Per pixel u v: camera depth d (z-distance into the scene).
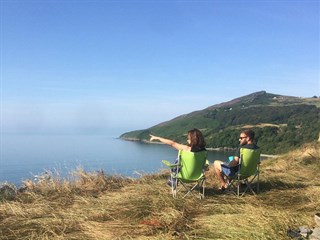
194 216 5.47
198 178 6.66
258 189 7.33
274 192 7.13
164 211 5.59
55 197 6.94
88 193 7.21
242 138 7.27
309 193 6.77
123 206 5.94
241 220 4.91
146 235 4.73
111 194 6.90
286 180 8.37
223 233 4.57
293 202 6.32
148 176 8.92
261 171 9.77
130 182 8.35
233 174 7.07
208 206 5.96
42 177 7.76
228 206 5.79
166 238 4.52
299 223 4.85
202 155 6.59
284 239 4.35
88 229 5.00
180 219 5.21
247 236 4.40
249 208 5.59
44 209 5.96
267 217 4.99
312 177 8.89
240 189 7.47
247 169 7.06
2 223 5.31
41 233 4.85
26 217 5.60
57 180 7.77
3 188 7.27
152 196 6.48
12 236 4.79
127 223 5.20
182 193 6.95
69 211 5.80
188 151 6.52
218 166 7.28
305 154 12.48
